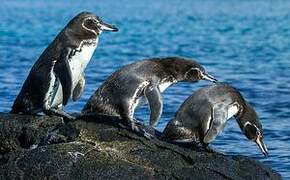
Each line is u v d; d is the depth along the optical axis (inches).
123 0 5113.2
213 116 787.4
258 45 2404.0
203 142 783.7
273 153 965.8
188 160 748.0
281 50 2251.5
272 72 1744.6
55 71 832.3
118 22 3287.4
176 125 796.6
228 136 1037.2
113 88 794.8
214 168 745.0
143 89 791.7
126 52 2176.4
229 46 2374.5
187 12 3996.1
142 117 1126.4
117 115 791.7
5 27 2933.1
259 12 3961.6
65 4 4552.2
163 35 2741.1
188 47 2348.7
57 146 744.3
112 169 721.6
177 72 814.5
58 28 2938.0
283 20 3425.2
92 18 849.5
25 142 807.1
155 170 728.3
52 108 844.6
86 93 1350.9
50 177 721.6
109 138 764.6
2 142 815.7
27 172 728.3
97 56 2046.0
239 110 813.2
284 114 1219.9
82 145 747.4
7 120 823.7
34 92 842.8
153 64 808.9
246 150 974.4
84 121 789.2
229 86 814.5
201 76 824.3
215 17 3666.3
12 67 1760.6
